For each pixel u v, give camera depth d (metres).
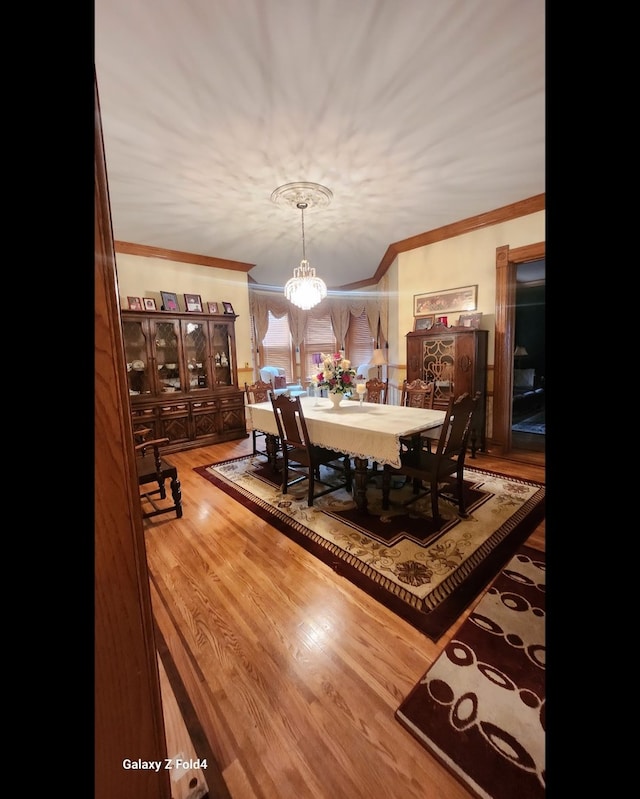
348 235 4.05
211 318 4.51
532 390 5.91
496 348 3.72
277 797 0.94
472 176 2.72
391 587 1.76
